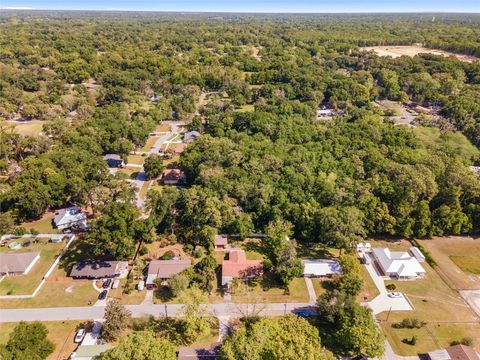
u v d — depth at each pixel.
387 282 81.62
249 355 53.72
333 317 68.12
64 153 121.12
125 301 75.12
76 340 65.25
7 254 83.75
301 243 94.56
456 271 85.75
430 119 169.38
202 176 107.56
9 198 99.38
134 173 132.25
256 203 98.56
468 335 68.62
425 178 99.31
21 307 73.06
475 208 97.00
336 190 100.62
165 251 90.31
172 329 68.38
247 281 80.81
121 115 167.62
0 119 166.50
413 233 96.06
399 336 67.75
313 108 190.12
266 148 129.75
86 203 108.31
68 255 88.75
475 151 139.38
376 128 146.75
